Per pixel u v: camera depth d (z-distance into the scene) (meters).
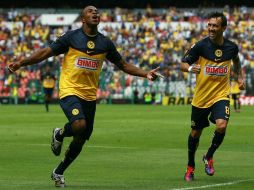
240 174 26.11
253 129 50.03
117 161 30.34
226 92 24.14
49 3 123.50
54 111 75.75
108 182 23.75
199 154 33.38
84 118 21.48
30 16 117.38
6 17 118.69
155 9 119.50
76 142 22.16
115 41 108.69
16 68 21.64
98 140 40.91
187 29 110.00
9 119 61.00
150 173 26.30
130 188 22.25
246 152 34.34
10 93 99.38
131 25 112.44
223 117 23.70
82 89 21.91
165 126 52.38
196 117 24.34
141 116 65.44
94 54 21.92
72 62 21.89
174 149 35.81
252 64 98.69
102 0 122.31
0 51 109.19
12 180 24.16
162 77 22.22
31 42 111.50
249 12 116.19
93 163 29.52
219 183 23.53
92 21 21.70
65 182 23.72
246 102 95.06
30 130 48.38
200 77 24.12
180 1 120.00
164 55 103.50
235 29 108.12
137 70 22.52
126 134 45.22
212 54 23.86
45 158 31.34
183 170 27.28
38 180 24.19
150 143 39.19
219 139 24.05
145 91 96.50
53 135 22.62
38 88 98.12
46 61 97.31
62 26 116.50
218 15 23.73
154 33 110.06
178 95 95.56
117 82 97.19
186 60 24.12
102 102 97.62
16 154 33.03
